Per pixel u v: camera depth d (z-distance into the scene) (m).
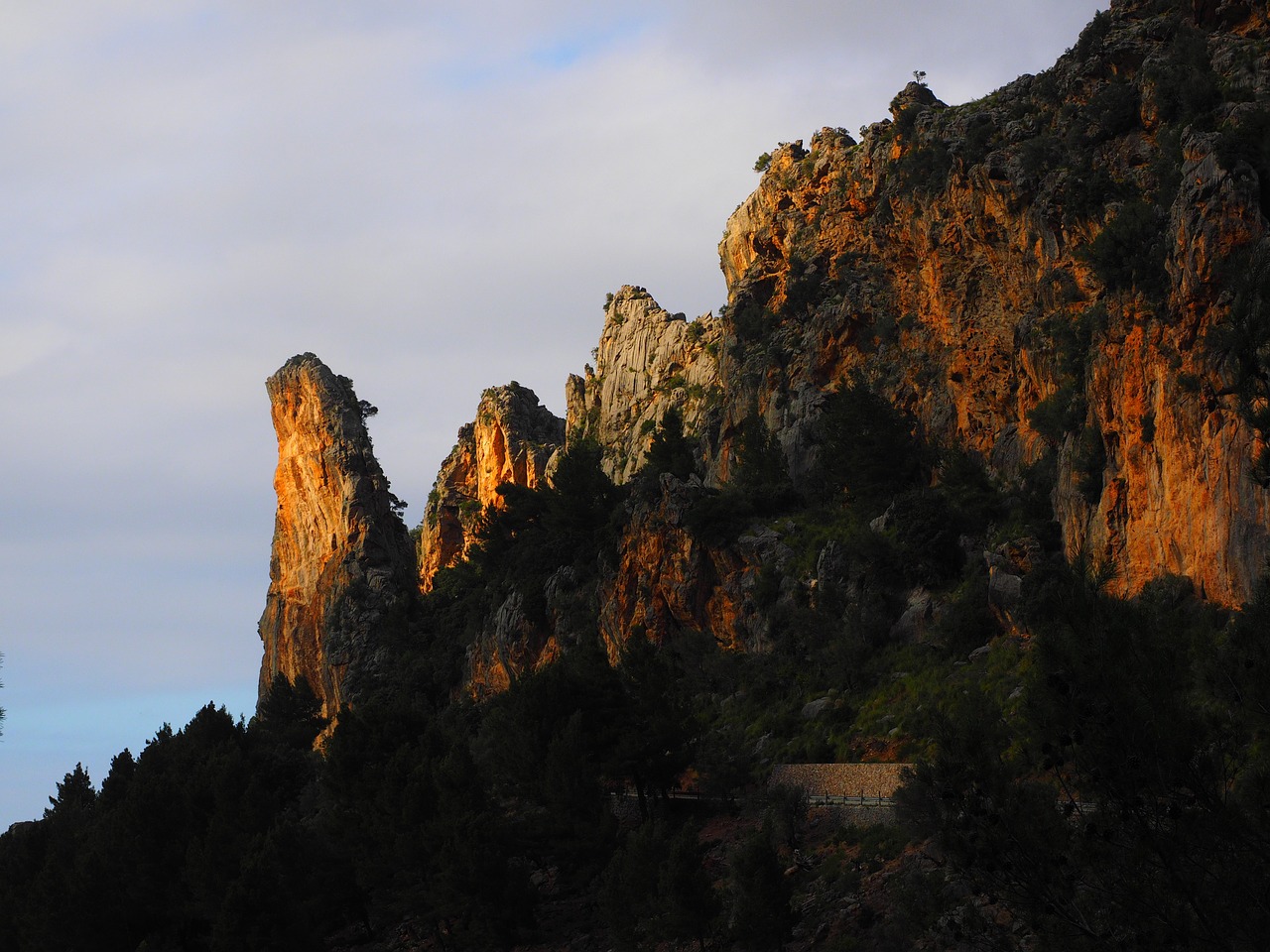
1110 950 37.78
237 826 111.00
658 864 81.62
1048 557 108.56
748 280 173.50
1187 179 93.62
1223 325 50.06
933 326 140.38
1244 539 83.12
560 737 101.62
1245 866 36.53
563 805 97.00
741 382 162.00
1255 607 39.94
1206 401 88.25
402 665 187.25
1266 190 91.00
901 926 62.38
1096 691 39.12
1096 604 41.25
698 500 140.12
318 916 104.56
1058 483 111.69
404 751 110.06
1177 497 92.19
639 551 142.25
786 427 151.75
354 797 110.62
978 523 119.62
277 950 94.38
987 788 42.19
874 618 116.44
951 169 135.88
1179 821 37.19
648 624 138.25
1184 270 91.38
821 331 153.25
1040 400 121.38
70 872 113.94
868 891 76.31
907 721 99.56
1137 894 36.97
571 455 171.12
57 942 107.56
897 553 120.00
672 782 104.31
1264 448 41.78
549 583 162.12
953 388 133.75
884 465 134.50
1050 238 120.88
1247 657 38.66
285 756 148.38
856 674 111.38
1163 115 117.25
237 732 148.62
